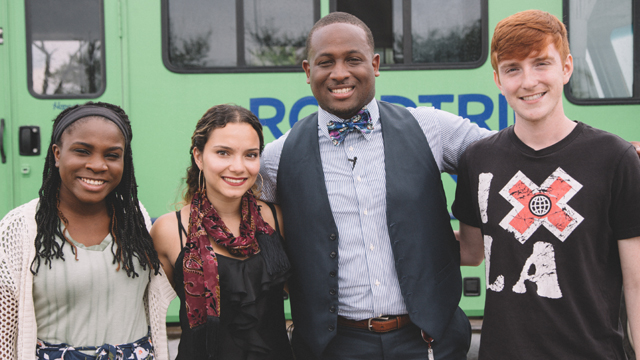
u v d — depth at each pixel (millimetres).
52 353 1506
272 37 3348
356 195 1812
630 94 3320
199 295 1654
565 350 1501
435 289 1787
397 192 1780
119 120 1633
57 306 1530
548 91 1533
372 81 1863
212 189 1807
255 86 3340
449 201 3309
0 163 3324
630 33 3299
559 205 1516
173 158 3328
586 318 1498
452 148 1929
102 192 1567
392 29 3338
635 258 1480
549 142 1572
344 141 1875
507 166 1620
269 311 1765
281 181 1933
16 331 1540
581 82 3338
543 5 3309
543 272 1523
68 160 1520
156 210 3316
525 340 1535
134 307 1642
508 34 1550
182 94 3340
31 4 3355
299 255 1833
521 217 1562
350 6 3344
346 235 1804
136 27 3350
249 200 1857
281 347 1797
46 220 1541
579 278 1490
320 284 1782
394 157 1829
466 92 3318
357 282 1791
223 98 3342
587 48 3324
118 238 1647
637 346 1483
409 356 1778
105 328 1565
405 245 1762
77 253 1564
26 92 3346
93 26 3371
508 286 1571
